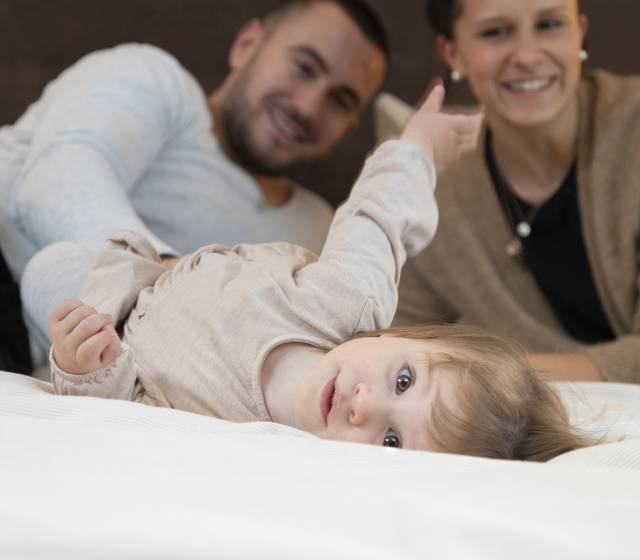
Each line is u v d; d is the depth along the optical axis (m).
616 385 1.51
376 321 1.22
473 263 2.08
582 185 1.98
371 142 2.71
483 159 2.09
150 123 1.95
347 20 2.25
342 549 0.62
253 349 1.15
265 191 2.32
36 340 1.67
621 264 1.95
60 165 1.71
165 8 2.64
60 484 0.70
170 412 0.96
